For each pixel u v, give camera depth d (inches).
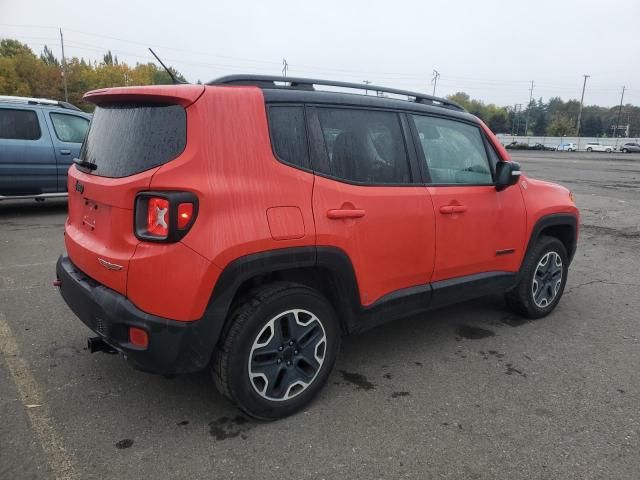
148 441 106.5
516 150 2984.7
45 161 340.2
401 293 135.8
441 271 144.3
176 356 101.0
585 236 348.5
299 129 115.7
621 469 101.7
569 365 148.4
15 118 331.0
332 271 119.0
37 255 247.9
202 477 96.2
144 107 108.1
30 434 107.7
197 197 98.2
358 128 127.3
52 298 189.0
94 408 118.3
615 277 246.1
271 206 107.3
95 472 96.6
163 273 97.4
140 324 98.5
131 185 99.6
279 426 113.4
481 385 135.0
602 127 5265.8
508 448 107.7
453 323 179.9
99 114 124.6
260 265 105.6
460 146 153.9
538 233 174.1
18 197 336.5
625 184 740.7
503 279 165.2
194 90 102.2
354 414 119.1
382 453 104.8
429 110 146.4
